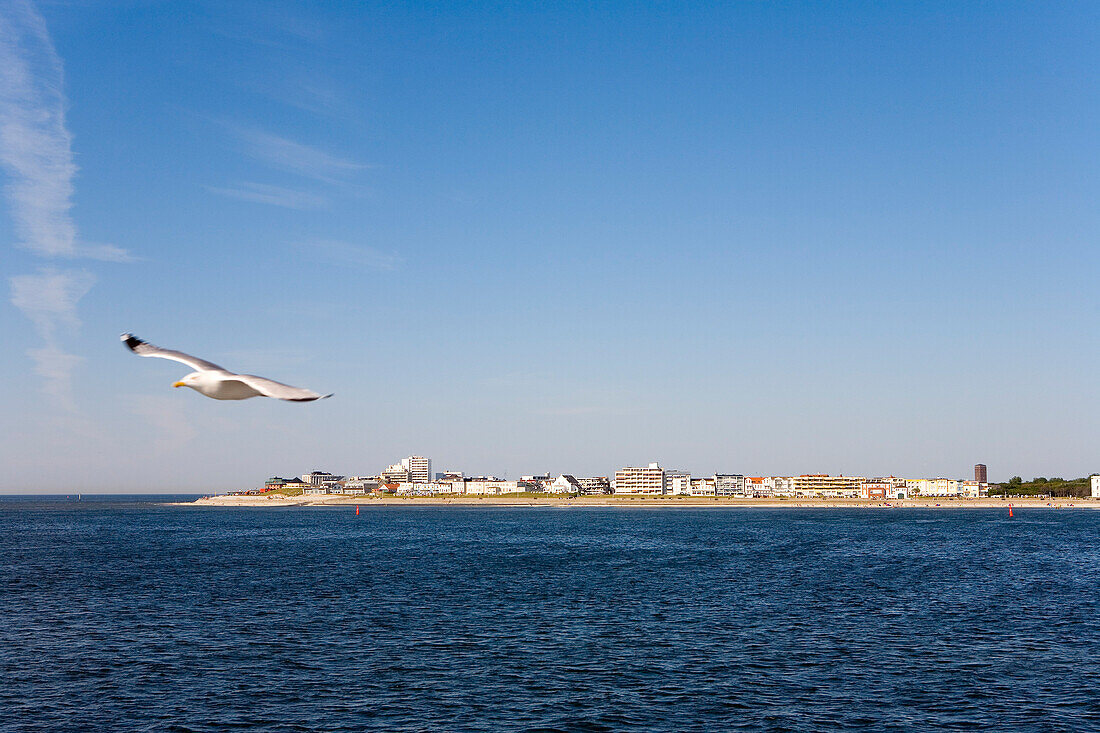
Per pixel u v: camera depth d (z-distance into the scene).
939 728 41.53
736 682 49.34
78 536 183.50
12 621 67.81
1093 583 93.00
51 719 42.59
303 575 100.31
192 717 42.91
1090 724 41.91
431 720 42.66
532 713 43.72
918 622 67.81
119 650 57.09
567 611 72.75
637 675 50.81
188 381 10.84
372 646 58.28
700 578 97.69
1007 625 66.56
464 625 66.00
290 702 45.41
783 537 176.88
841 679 50.03
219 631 63.53
